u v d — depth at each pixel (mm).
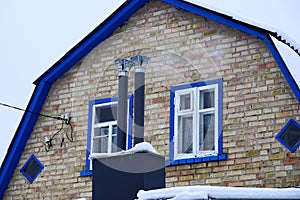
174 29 13945
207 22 13750
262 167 12656
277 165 12570
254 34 13227
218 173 12922
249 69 13203
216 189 9938
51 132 14422
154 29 14086
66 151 14188
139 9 14336
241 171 12781
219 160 12984
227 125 13094
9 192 14531
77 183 13922
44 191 14219
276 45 13039
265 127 12820
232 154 12922
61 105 14445
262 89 13016
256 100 13008
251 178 12672
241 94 13141
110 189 10945
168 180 13250
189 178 13109
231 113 13117
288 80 12805
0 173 14586
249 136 12891
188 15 13938
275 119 12789
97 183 11062
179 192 9953
